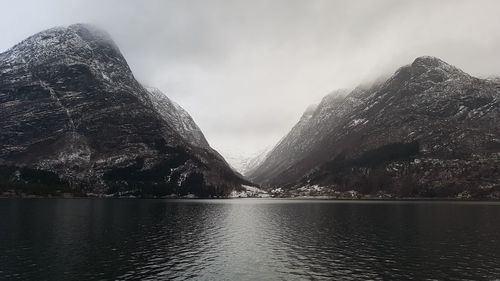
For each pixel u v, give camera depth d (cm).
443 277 6888
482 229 12588
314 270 7406
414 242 10225
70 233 11225
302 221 15600
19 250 8775
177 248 9419
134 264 7738
